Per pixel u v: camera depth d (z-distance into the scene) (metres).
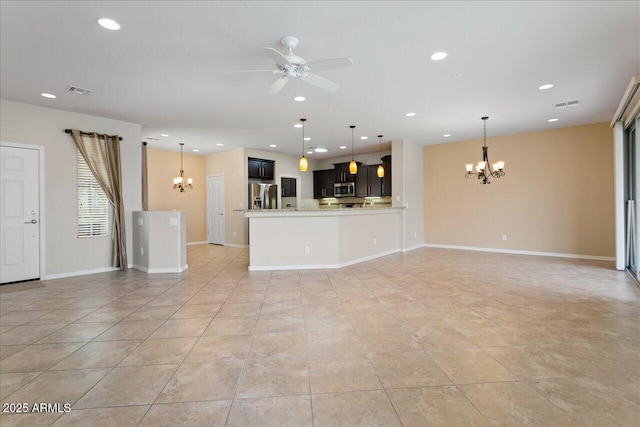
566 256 6.25
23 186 4.46
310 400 1.79
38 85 3.81
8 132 4.33
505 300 3.54
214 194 8.91
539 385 1.91
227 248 8.08
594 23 2.58
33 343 2.53
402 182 7.13
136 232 5.51
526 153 6.62
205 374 2.06
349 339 2.57
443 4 2.31
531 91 4.13
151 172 8.01
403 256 6.56
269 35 2.73
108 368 2.14
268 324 2.90
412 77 3.65
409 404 1.74
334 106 4.71
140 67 3.33
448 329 2.75
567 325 2.81
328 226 5.42
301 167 5.55
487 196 7.13
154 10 2.35
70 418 1.64
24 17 2.42
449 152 7.66
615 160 4.98
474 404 1.74
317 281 4.48
